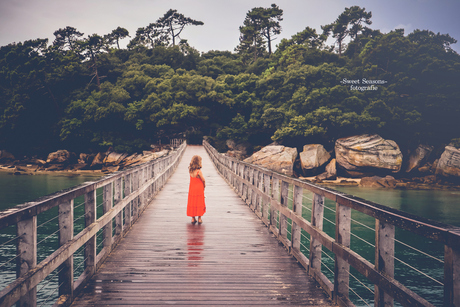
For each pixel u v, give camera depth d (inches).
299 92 2576.3
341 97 2465.6
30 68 3238.2
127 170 314.8
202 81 3061.0
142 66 3651.6
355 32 4126.5
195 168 356.5
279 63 3408.0
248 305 167.5
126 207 327.3
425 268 615.8
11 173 2432.3
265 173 359.3
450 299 85.3
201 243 283.1
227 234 315.3
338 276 166.1
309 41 3700.8
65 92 3287.4
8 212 104.7
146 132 3051.2
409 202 1344.7
